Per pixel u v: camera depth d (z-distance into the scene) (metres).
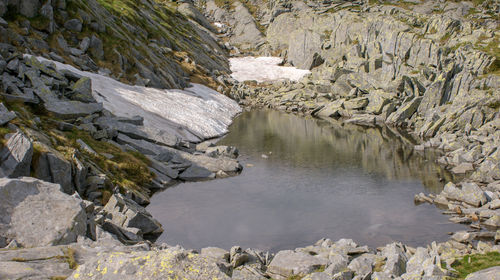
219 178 44.72
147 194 37.97
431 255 20.23
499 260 19.83
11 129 27.19
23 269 9.93
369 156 54.94
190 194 39.16
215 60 126.88
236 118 84.75
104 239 17.31
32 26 63.47
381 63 94.88
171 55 101.69
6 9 60.62
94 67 67.06
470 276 14.38
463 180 43.22
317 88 99.75
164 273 8.70
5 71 40.50
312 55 124.81
